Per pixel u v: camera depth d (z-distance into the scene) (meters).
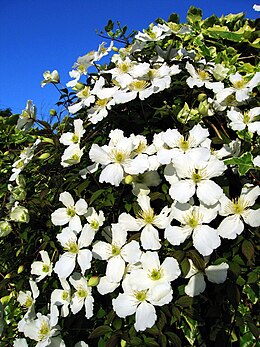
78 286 0.36
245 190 0.34
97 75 0.45
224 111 0.40
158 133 0.39
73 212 0.37
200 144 0.36
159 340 0.32
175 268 0.31
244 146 0.37
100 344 0.34
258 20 0.53
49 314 0.38
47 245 0.43
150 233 0.33
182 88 0.41
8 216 0.46
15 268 0.45
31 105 0.43
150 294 0.32
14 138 0.67
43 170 0.43
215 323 0.34
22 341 0.38
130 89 0.39
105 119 0.41
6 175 0.57
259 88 0.43
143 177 0.36
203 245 0.31
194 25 0.54
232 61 0.48
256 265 0.35
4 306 0.43
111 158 0.35
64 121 0.45
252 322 0.33
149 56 0.47
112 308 0.36
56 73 0.46
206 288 0.35
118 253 0.34
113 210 0.37
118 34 0.51
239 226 0.33
